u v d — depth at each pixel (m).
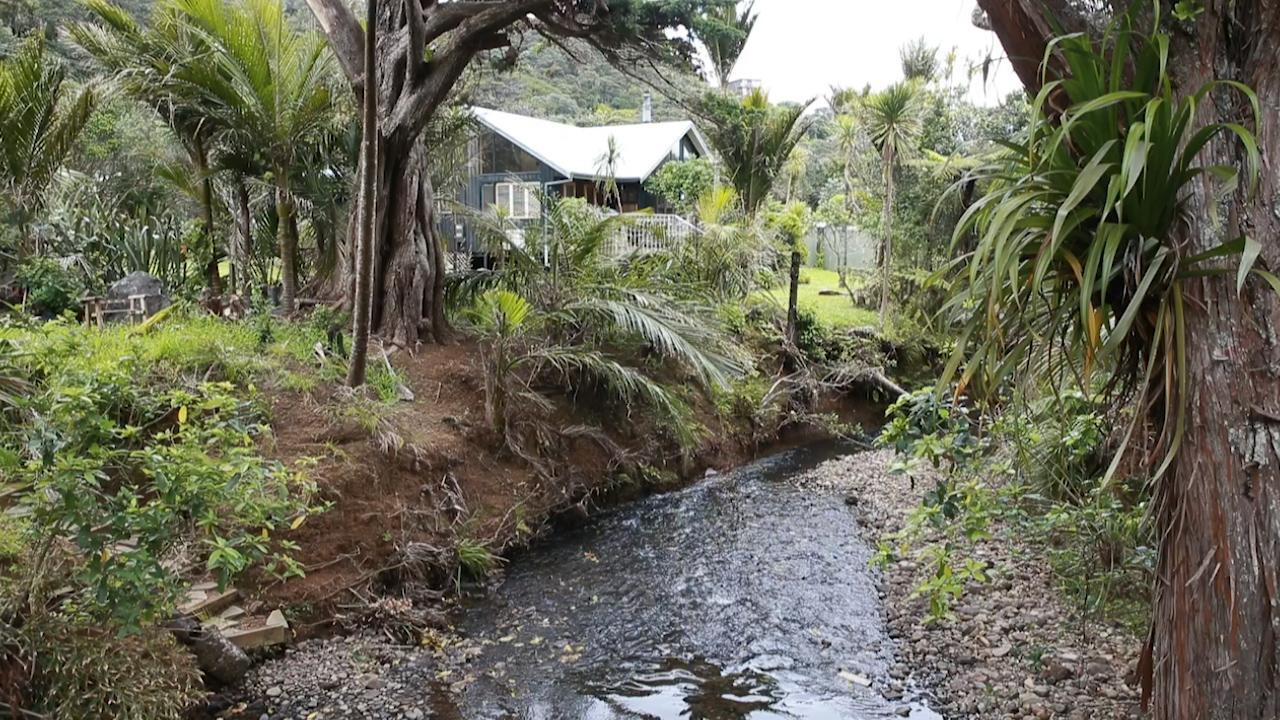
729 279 11.78
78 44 8.15
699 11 8.20
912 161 14.16
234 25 7.66
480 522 6.39
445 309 9.10
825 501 8.27
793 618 5.32
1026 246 2.06
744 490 8.71
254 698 4.04
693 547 6.79
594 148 18.86
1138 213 1.94
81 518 2.99
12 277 7.89
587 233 8.69
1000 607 4.94
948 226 13.19
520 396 7.57
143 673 3.14
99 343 5.90
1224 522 2.01
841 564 6.35
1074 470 4.26
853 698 4.25
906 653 4.71
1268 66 2.03
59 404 3.40
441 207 10.36
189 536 3.76
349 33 8.21
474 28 8.02
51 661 2.91
